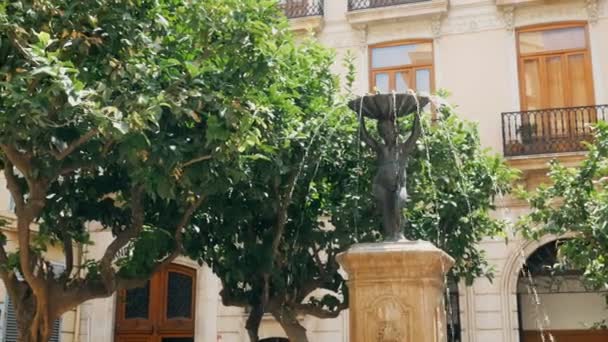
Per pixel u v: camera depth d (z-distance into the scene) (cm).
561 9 1641
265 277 962
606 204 966
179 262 1747
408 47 1719
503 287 1530
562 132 1570
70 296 841
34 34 693
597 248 991
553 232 1023
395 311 626
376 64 1731
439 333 635
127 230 862
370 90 1714
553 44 1642
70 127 753
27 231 791
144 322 1772
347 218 973
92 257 1670
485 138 1622
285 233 1007
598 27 1617
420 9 1700
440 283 652
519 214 1523
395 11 1709
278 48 871
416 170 980
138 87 757
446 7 1686
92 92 666
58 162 775
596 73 1600
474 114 1641
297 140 912
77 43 750
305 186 973
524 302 1650
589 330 1557
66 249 918
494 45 1664
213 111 749
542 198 1043
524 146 1579
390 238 675
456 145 1027
